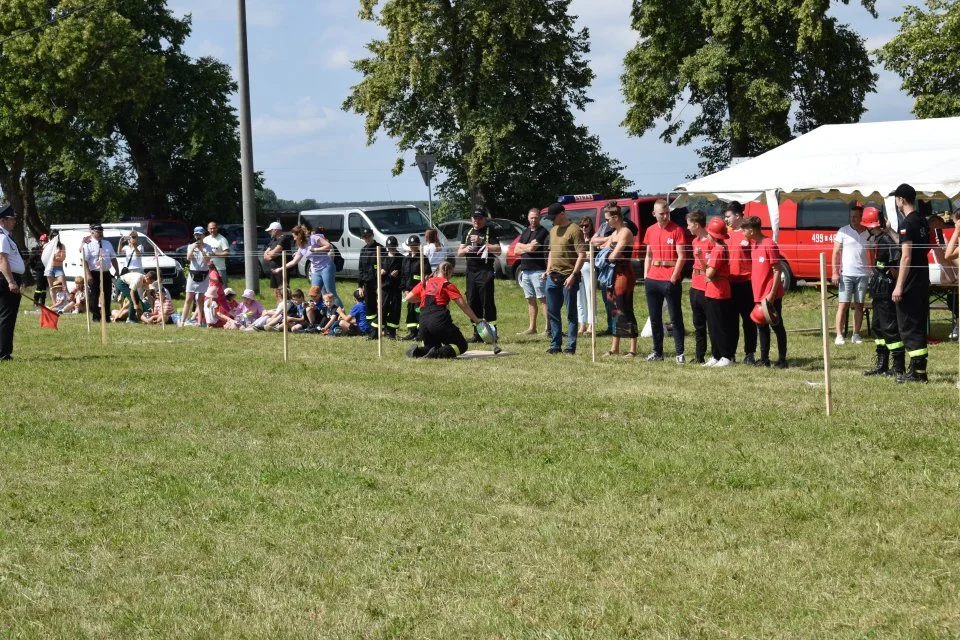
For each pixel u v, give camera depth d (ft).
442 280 46.68
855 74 122.21
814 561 18.74
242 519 22.31
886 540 19.61
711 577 18.13
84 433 31.17
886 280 37.37
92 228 71.05
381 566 19.39
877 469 24.23
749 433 28.35
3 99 142.00
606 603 17.25
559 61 126.41
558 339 47.78
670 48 120.88
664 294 43.65
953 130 56.90
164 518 22.52
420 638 16.35
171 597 18.21
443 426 30.81
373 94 127.44
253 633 16.65
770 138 118.11
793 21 114.11
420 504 22.98
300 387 38.63
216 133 164.45
